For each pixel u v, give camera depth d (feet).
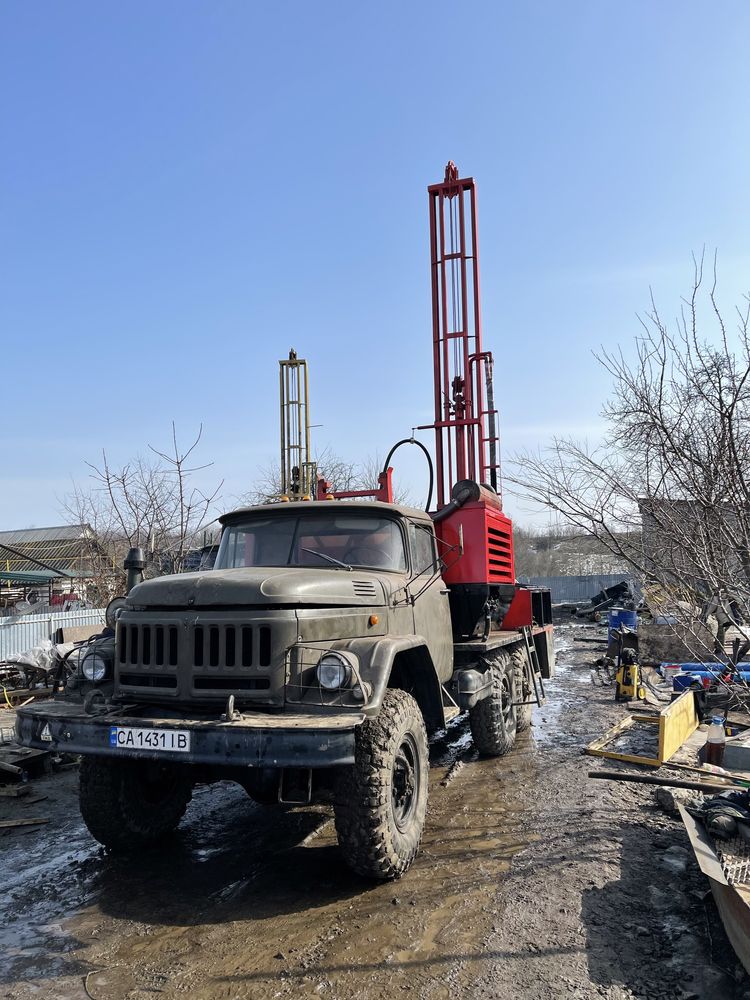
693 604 14.89
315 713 12.63
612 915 11.83
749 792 13.07
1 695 34.78
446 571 22.18
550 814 16.93
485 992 9.85
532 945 10.99
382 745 13.17
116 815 14.97
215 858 15.17
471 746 25.08
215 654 13.51
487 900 12.55
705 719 24.72
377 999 9.82
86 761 14.90
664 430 13.34
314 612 13.73
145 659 14.11
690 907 12.05
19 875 14.57
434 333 30.81
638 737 24.06
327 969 10.62
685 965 10.34
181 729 12.36
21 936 11.92
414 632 17.40
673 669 35.70
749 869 10.80
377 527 17.81
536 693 27.73
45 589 80.23
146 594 14.38
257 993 10.08
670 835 15.29
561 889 12.82
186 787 16.88
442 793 19.29
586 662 48.06
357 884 13.50
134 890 13.64
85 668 14.79
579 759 21.95
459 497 22.22
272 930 11.87
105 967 10.89
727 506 13.05
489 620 23.24
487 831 16.06
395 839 13.24
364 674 13.12
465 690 19.95
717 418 13.43
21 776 21.50
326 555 17.31
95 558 40.96
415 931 11.60
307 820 17.42
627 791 18.42
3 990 10.32
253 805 18.81
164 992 10.18
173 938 11.71
